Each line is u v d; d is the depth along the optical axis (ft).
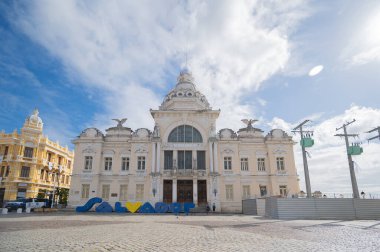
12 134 172.96
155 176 138.92
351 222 73.51
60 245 32.40
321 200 91.71
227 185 144.46
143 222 69.31
